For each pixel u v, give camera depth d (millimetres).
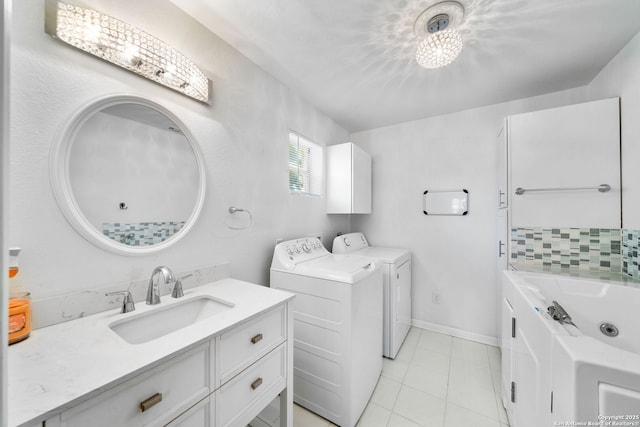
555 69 1745
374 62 1699
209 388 823
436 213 2580
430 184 2617
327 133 2598
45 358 669
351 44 1519
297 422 1458
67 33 874
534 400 1037
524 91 2059
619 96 1554
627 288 1310
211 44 1425
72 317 905
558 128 1697
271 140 1875
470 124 2422
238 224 1613
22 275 814
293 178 2189
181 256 1284
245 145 1658
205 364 816
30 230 830
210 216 1431
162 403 702
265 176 1825
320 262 1837
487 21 1308
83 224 933
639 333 1247
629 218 1482
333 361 1458
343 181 2479
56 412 507
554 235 1726
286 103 2021
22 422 468
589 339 797
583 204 1649
